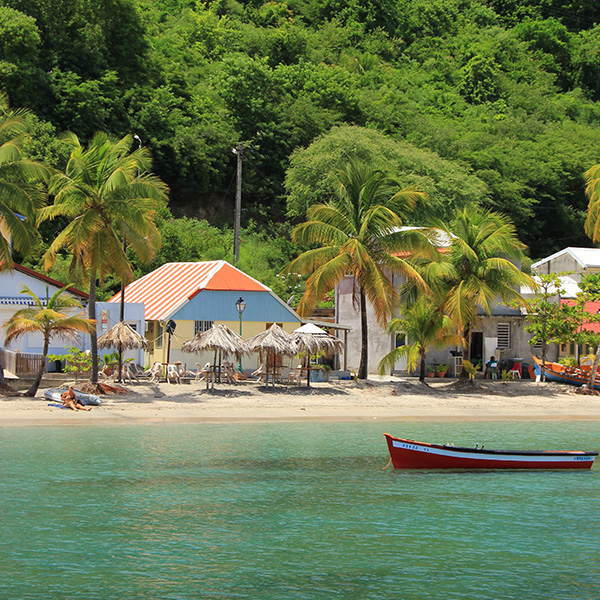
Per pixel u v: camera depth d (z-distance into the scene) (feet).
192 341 128.98
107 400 120.37
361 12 420.36
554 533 63.82
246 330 152.66
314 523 65.51
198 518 66.08
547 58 437.99
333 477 82.07
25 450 89.61
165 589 50.21
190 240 229.04
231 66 286.66
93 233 116.47
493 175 295.07
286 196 264.72
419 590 50.83
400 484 80.28
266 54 337.31
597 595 50.60
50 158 196.44
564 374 156.35
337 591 50.42
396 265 138.72
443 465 86.79
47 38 236.63
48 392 120.06
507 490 79.25
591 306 171.42
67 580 51.42
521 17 475.72
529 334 170.91
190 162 256.93
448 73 397.80
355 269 139.44
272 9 387.14
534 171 308.19
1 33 213.05
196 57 314.96
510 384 154.92
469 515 69.05
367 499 73.92
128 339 128.57
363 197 144.87
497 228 147.74
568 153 326.24
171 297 155.02
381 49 399.44
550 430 113.50
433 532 63.62
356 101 306.14
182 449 92.68
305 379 148.25
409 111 328.08
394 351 146.82
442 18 447.42
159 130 253.44
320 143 255.29
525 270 207.82
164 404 119.96
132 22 260.42
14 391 120.78
